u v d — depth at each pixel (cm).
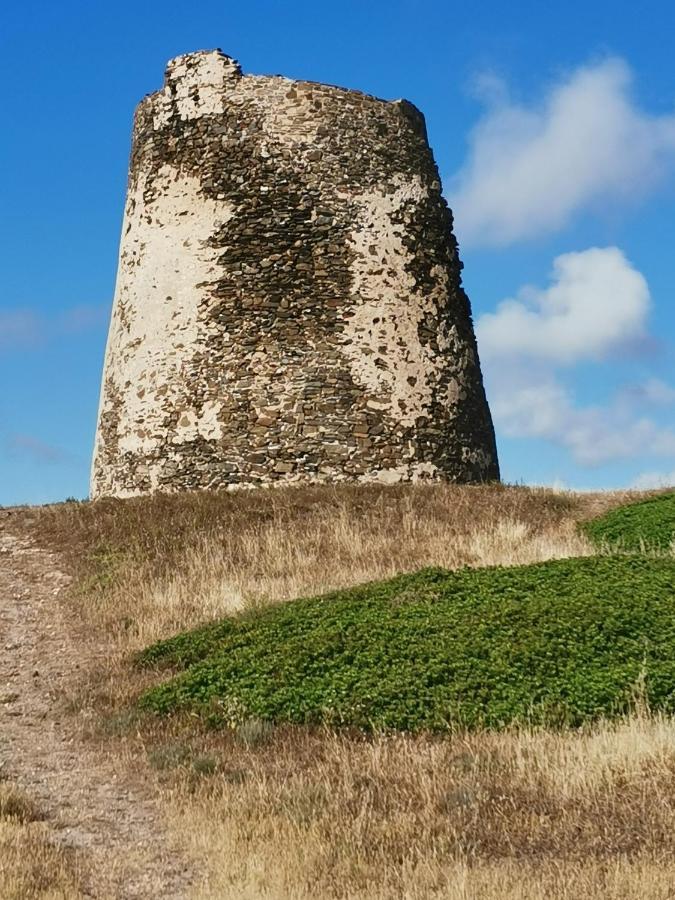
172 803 1120
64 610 1997
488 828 980
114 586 2073
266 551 2191
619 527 2284
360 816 1020
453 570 1898
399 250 2784
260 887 894
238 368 2675
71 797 1158
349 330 2692
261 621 1739
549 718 1260
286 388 2655
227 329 2703
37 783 1205
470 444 2820
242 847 981
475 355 2928
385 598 1758
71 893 877
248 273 2722
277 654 1548
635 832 940
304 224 2738
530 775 1079
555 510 2506
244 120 2797
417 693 1361
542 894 832
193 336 2727
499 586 1731
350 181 2780
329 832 998
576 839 944
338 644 1543
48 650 1797
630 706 1273
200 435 2667
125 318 2866
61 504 2641
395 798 1075
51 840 1014
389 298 2741
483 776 1101
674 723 1175
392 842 970
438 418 2744
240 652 1594
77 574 2177
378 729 1295
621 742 1115
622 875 849
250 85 2814
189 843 1009
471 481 2802
